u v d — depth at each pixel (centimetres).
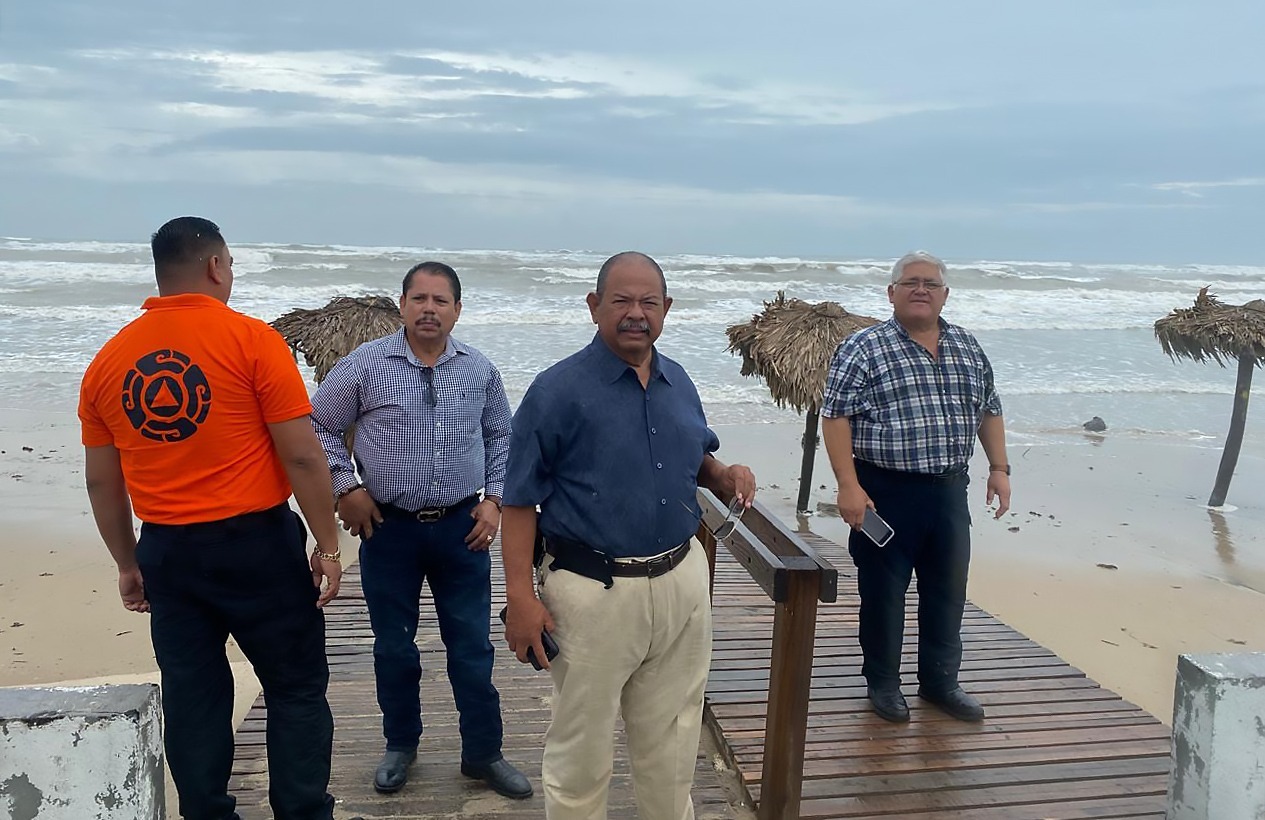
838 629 478
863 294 2809
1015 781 330
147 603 266
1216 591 681
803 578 276
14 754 180
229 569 241
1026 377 1542
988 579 694
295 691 262
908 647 456
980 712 372
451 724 369
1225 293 3488
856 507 348
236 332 238
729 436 1118
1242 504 902
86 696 188
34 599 628
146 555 242
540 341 1642
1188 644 590
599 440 229
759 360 809
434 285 303
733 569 595
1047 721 374
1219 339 851
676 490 236
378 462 303
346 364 307
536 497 231
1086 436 1168
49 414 1119
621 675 236
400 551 311
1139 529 819
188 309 237
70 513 798
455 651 317
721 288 2877
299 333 682
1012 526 820
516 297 2330
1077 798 321
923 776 332
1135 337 2011
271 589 249
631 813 310
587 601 230
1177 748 237
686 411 244
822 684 407
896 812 310
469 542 313
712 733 369
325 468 254
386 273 2823
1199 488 954
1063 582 691
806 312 820
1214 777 226
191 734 252
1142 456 1076
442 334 305
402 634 317
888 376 346
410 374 305
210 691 255
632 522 229
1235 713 224
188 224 241
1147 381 1534
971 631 475
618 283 225
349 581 552
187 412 232
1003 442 378
